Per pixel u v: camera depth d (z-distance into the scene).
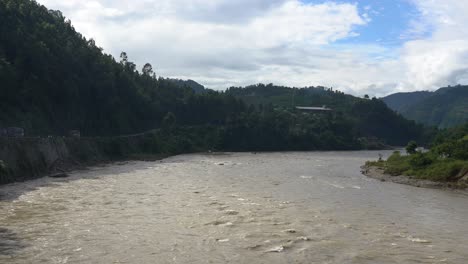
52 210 30.84
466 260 21.03
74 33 115.69
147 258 20.27
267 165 74.81
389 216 31.16
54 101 85.75
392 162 69.50
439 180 50.03
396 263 20.34
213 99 152.00
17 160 48.78
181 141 115.81
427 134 195.62
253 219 28.92
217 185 45.81
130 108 115.12
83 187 42.97
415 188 47.50
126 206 32.91
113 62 119.38
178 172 59.97
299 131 147.75
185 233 24.98
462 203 37.56
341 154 123.06
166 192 40.34
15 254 20.38
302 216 30.27
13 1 91.38
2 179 43.31
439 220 30.20
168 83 158.50
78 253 20.78
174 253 21.12
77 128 90.31
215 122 150.00
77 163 65.12
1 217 28.22
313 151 139.12
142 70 153.50
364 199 38.56
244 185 46.06
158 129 117.88
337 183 49.94
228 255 20.94
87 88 96.31
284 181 50.31
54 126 82.44
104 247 21.88
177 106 142.25
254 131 138.00
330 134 154.50
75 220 27.77
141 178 51.78
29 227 25.66
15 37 80.19
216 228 26.28
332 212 32.03
